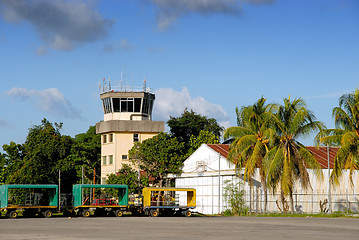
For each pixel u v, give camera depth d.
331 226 32.84
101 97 85.31
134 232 26.94
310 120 53.28
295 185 58.91
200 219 44.47
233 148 56.50
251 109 56.94
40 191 58.44
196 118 97.81
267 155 52.94
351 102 49.34
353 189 61.38
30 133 79.00
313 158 52.94
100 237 23.58
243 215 55.28
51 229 29.70
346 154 48.44
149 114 86.06
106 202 52.97
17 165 75.38
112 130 82.19
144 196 52.44
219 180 59.19
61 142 78.69
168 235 24.78
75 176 80.50
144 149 70.00
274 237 23.53
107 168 83.06
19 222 38.72
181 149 72.50
